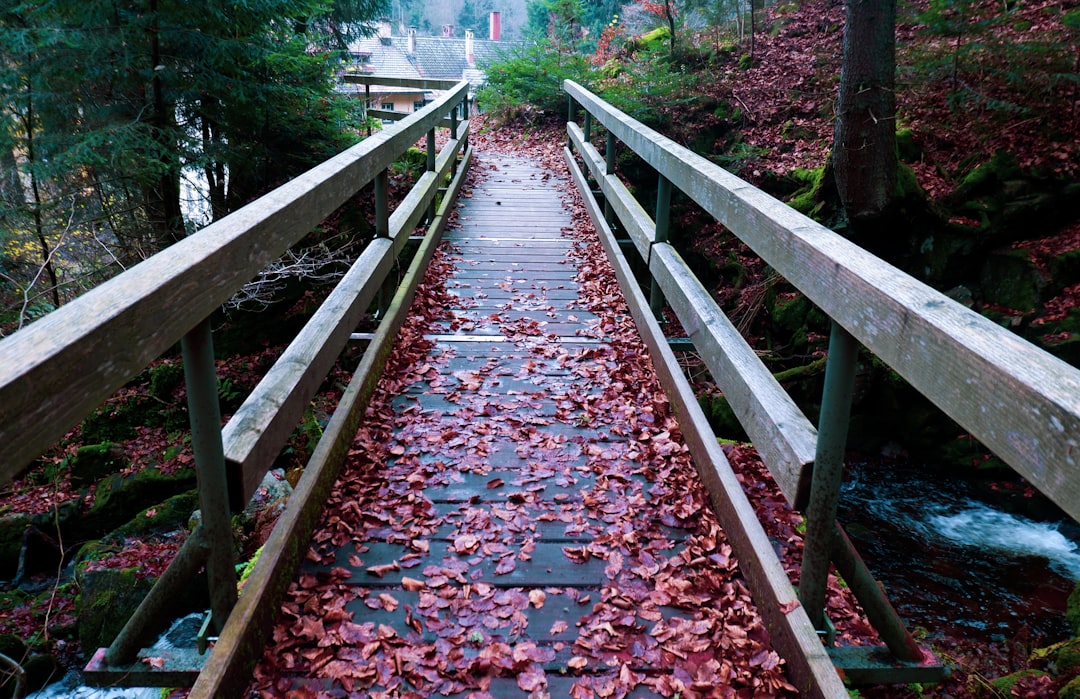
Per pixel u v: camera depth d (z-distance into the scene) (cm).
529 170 1023
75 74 677
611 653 204
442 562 242
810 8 1284
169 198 799
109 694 477
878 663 191
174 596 182
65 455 718
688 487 281
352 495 277
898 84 915
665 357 360
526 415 346
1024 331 724
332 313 293
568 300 508
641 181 1076
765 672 192
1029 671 413
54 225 762
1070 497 89
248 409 208
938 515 638
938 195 808
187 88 738
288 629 208
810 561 189
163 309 140
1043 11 934
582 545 253
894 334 140
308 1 818
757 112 1060
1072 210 771
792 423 204
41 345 108
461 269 569
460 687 192
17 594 583
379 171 381
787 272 200
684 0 1321
